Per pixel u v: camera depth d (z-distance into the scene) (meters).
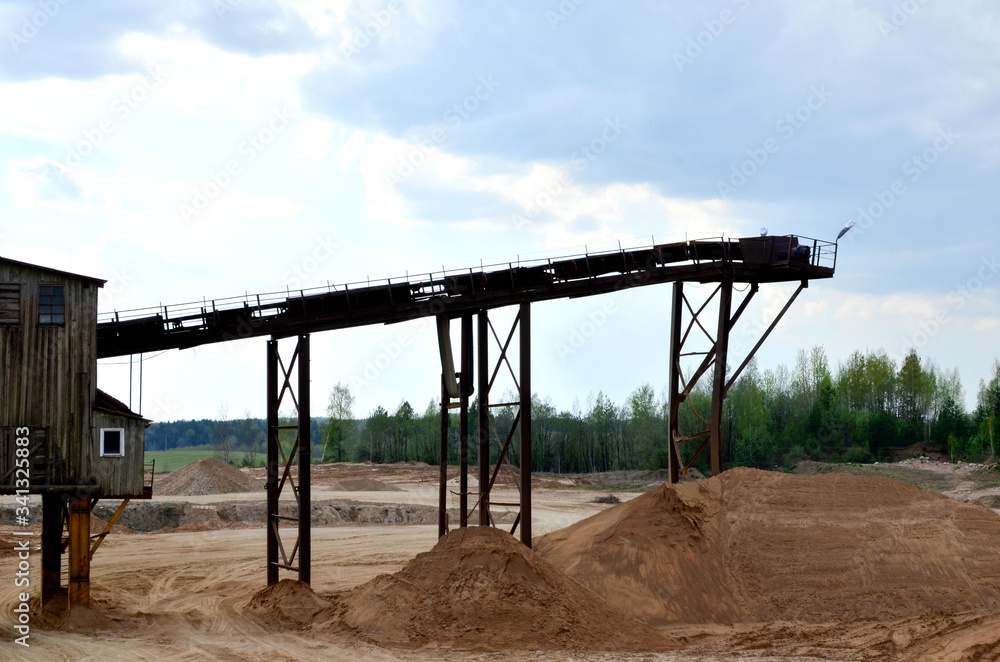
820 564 27.42
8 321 23.39
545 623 22.56
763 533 28.45
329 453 106.62
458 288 29.28
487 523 29.55
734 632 24.14
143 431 24.70
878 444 90.94
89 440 23.86
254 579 33.84
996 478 69.69
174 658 20.78
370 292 27.88
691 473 88.81
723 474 32.03
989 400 90.12
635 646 22.30
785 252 35.31
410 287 28.56
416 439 111.31
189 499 60.97
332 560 39.25
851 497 30.53
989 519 30.81
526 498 28.38
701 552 27.27
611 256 32.03
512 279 29.80
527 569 23.98
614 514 30.59
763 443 90.38
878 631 24.31
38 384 23.52
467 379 30.17
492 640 22.06
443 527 29.84
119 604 28.53
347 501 61.62
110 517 52.34
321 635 23.55
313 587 31.92
